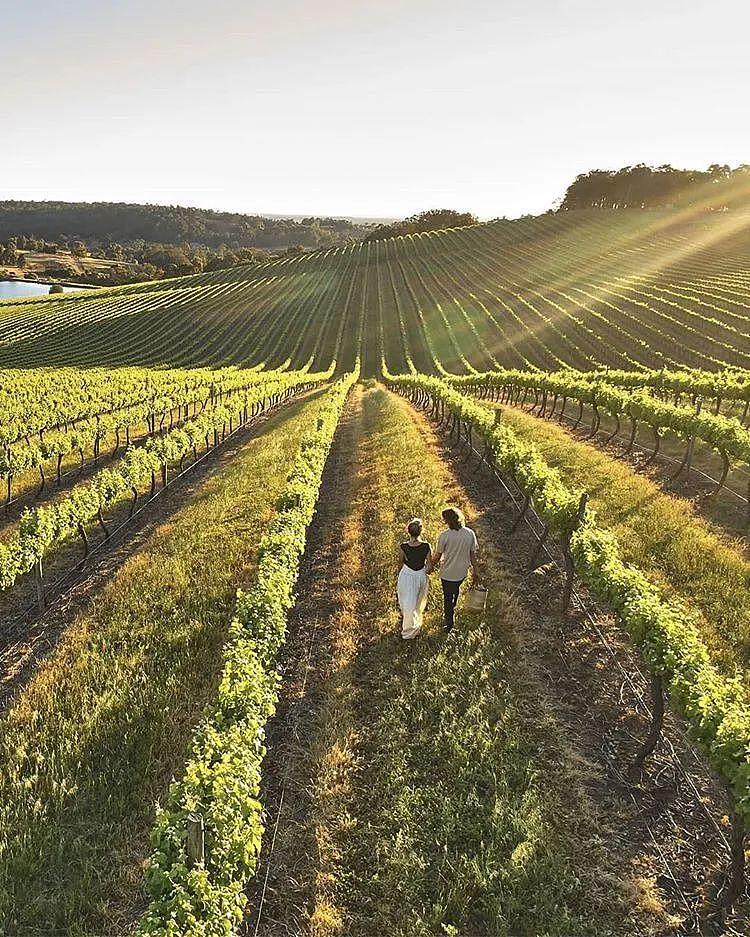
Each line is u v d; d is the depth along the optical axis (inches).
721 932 196.2
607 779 259.0
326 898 213.0
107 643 384.2
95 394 1357.0
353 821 240.4
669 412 669.9
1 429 946.1
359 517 607.2
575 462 708.7
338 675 336.8
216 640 378.9
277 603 327.3
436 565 368.5
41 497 761.0
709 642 329.1
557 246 4414.4
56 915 208.4
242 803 201.2
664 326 2306.8
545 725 287.7
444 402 1031.0
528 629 374.6
